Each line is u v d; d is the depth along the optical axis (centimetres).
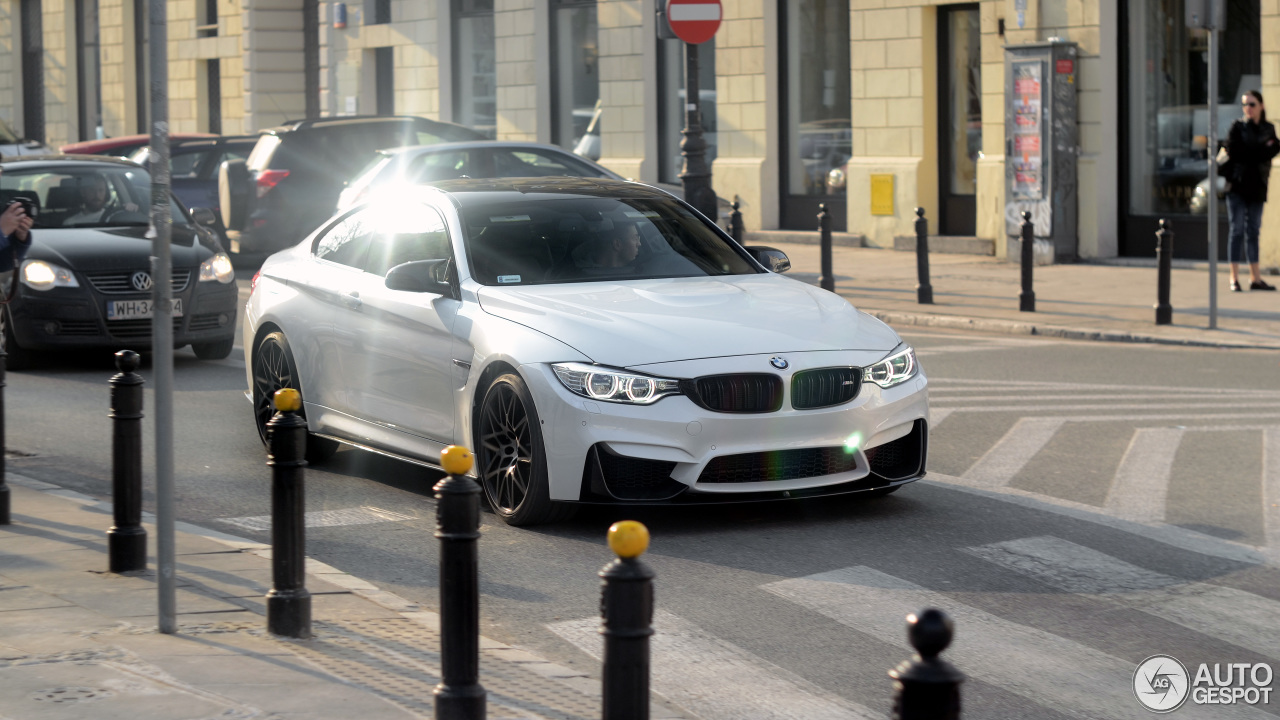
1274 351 1424
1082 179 2156
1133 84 2127
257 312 1014
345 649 581
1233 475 905
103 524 798
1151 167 2128
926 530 783
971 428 1070
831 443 775
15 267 717
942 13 2366
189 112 4297
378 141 2231
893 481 805
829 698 546
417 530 809
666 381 755
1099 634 613
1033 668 573
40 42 4888
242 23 3947
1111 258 2142
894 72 2406
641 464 758
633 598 381
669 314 801
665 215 938
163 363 588
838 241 2498
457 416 838
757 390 764
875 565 718
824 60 2553
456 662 477
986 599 663
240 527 820
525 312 812
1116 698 542
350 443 935
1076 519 802
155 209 583
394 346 884
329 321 944
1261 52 1959
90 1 4681
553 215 908
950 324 1642
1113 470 924
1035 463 948
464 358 827
